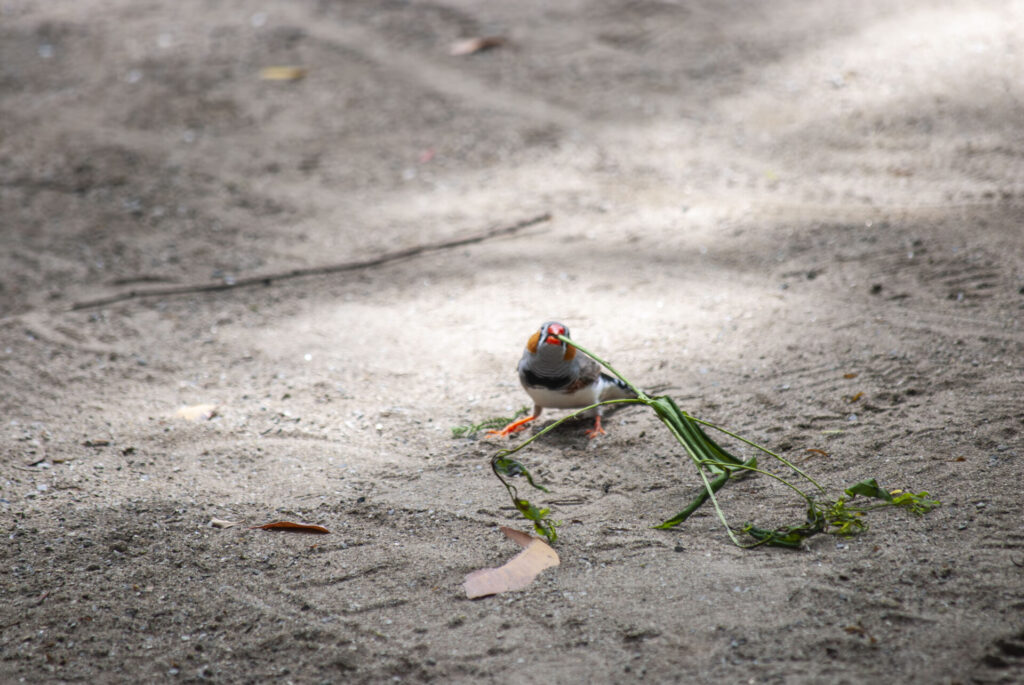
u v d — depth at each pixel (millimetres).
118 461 8672
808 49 21297
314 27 25125
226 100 21438
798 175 16219
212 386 10469
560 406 8656
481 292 12898
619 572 6418
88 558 6965
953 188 14594
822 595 5875
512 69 22094
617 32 23469
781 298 11555
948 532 6496
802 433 8328
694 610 5859
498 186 17062
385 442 8930
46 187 17703
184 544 7152
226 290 13586
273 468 8461
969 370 9047
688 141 18219
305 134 19828
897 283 11469
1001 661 5145
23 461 8672
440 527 7250
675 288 12336
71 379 10727
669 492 7582
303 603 6324
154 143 19562
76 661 5824
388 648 5809
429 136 19406
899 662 5188
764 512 7098
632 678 5309
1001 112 17297
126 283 13930
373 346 11414
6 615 6305
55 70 23391
